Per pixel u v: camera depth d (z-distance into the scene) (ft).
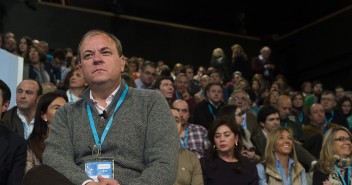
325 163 14.52
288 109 21.07
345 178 14.19
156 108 6.41
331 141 14.61
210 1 51.88
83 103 6.66
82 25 41.52
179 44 46.24
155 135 6.21
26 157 9.78
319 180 14.35
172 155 6.09
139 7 47.96
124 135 6.21
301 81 47.60
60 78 25.80
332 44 43.98
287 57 48.75
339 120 24.26
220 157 13.53
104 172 5.99
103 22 42.75
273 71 37.60
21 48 27.86
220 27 52.06
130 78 16.84
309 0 49.85
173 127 6.37
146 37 44.88
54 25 40.16
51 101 11.32
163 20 49.21
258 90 31.27
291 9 52.19
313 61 46.06
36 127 11.12
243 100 18.60
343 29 42.88
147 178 5.81
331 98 24.48
